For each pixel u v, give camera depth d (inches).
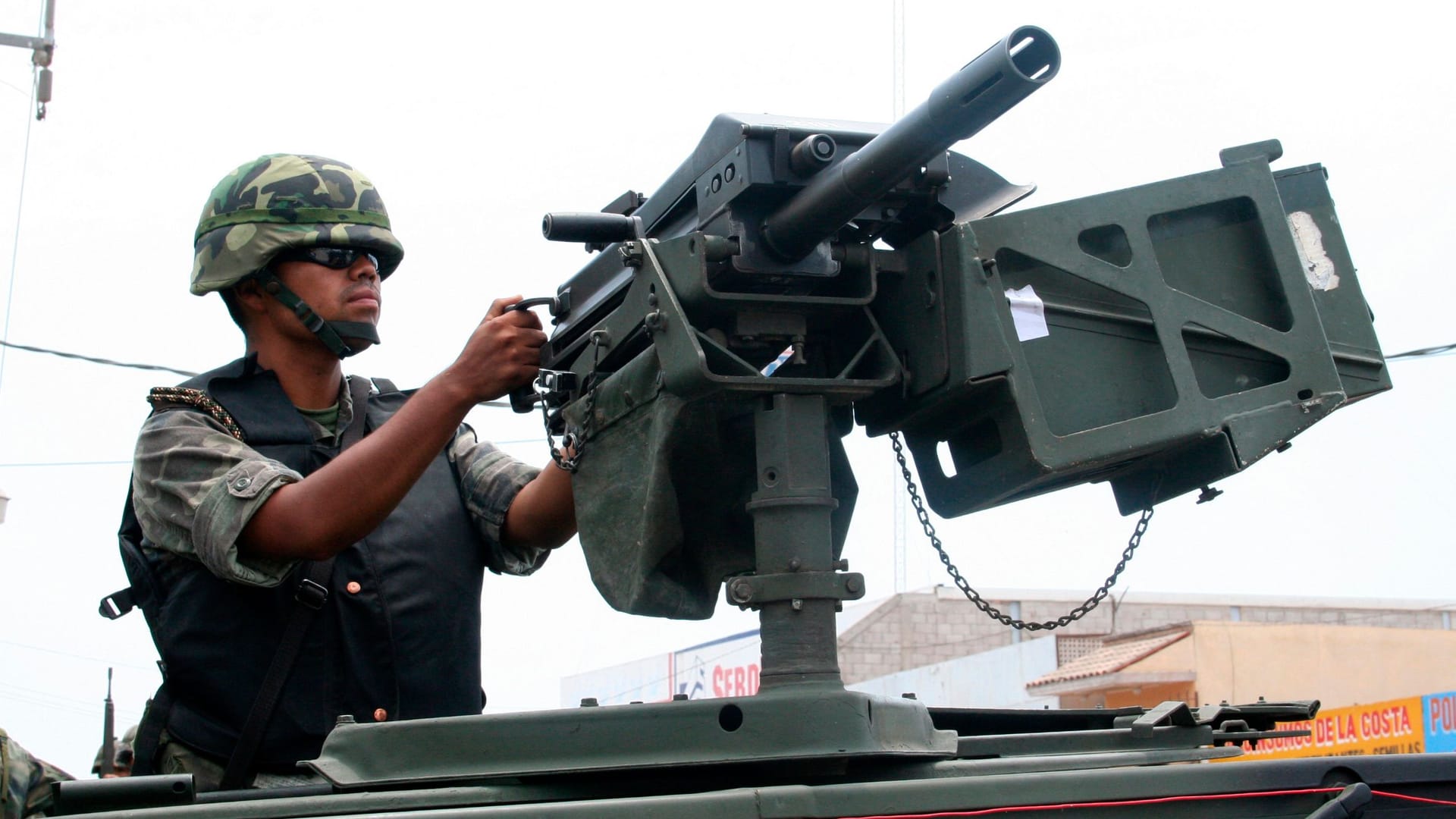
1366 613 987.3
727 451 103.1
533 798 89.0
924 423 110.6
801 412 97.7
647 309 100.2
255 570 108.0
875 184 91.4
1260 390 106.8
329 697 113.5
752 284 100.4
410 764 90.7
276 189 120.2
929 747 93.5
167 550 113.8
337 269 120.9
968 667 834.2
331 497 105.0
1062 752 99.6
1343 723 589.6
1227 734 103.6
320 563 114.5
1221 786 84.1
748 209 98.7
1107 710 110.6
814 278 100.7
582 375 110.4
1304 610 983.0
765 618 95.8
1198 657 721.0
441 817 76.0
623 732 88.7
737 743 87.4
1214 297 108.8
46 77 320.8
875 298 107.0
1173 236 109.1
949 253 101.3
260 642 113.0
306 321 119.6
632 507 102.3
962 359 99.7
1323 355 108.0
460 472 128.4
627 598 102.1
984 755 97.8
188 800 87.7
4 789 113.3
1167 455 111.0
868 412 109.5
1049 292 104.6
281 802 83.7
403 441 105.5
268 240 119.5
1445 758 87.4
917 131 86.6
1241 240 110.3
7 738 114.7
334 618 114.6
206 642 112.6
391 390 130.6
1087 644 812.0
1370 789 85.0
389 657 116.0
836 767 89.0
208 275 121.7
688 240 97.8
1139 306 106.4
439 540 122.3
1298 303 108.7
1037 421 100.5
